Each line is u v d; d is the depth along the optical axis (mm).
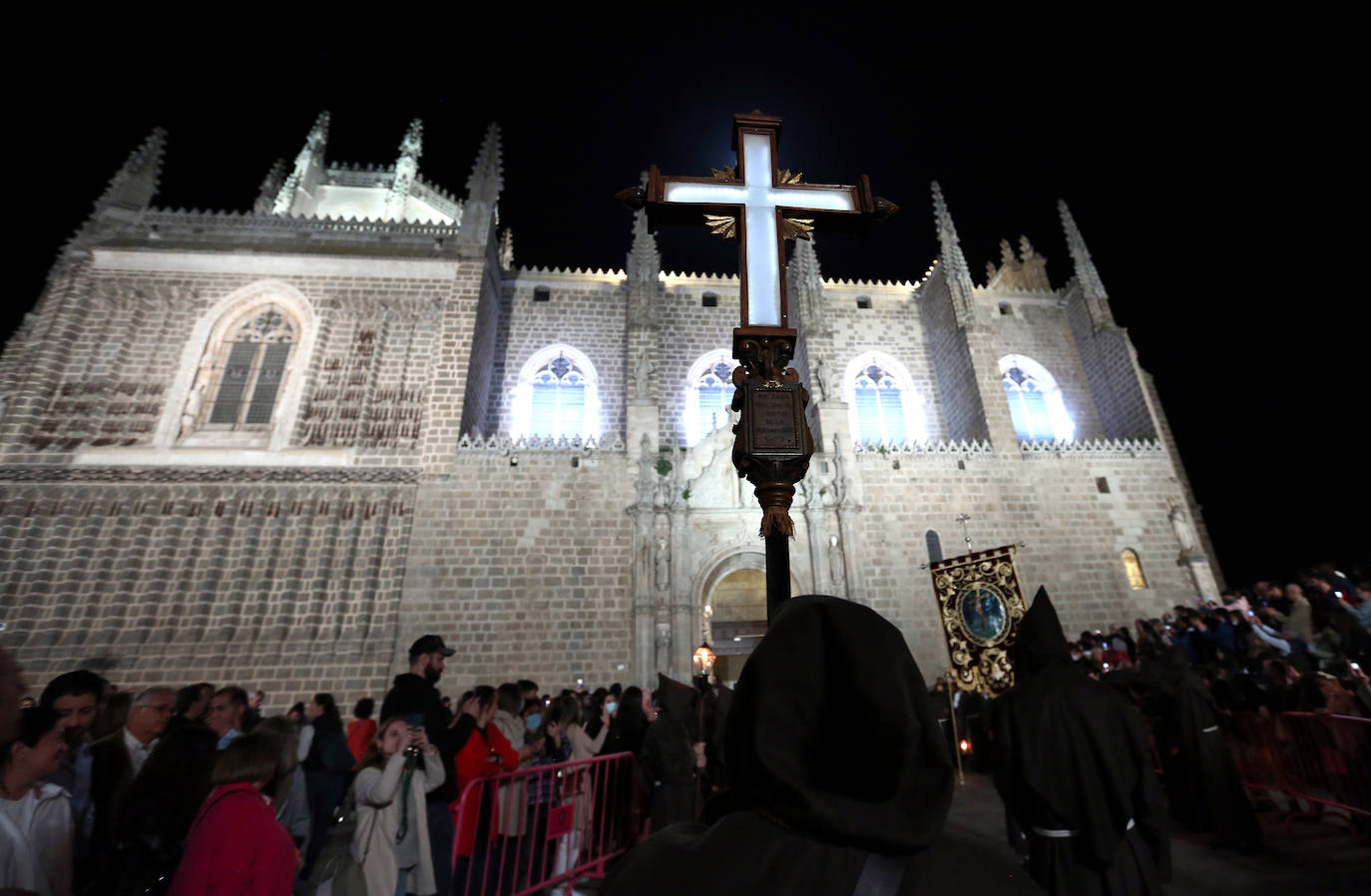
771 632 1746
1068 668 5121
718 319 34781
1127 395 32656
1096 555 27062
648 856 1553
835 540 25781
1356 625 11578
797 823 1386
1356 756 8562
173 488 23938
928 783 1412
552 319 33500
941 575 15711
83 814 5770
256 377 26875
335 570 23562
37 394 24531
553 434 31516
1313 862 7965
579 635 23766
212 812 3932
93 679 5828
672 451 26969
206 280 27906
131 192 28859
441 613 23438
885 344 35438
